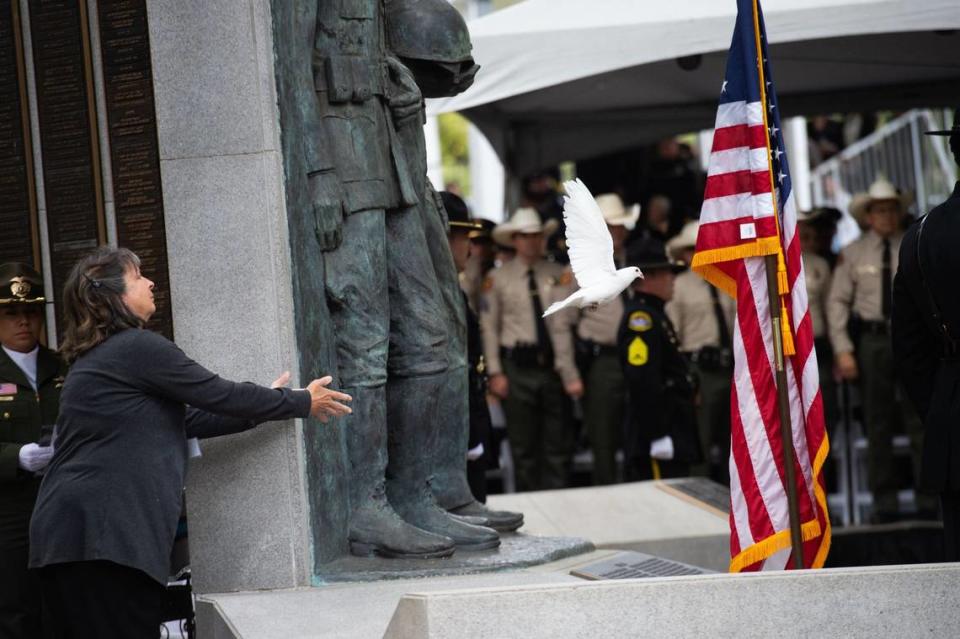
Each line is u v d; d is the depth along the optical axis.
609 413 17.38
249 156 8.95
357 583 9.05
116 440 7.70
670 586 6.75
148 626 7.74
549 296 17.52
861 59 16.56
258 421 8.34
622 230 17.84
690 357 17.38
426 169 10.45
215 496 9.03
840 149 25.17
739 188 8.98
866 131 25.25
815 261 17.64
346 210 9.54
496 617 6.58
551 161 19.03
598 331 17.41
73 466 7.69
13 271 9.12
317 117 9.41
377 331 9.70
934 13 13.88
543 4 15.40
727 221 8.98
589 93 18.00
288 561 8.95
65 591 7.67
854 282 17.23
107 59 9.41
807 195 25.22
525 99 18.16
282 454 8.96
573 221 7.73
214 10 8.98
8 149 9.66
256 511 8.98
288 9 9.21
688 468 15.53
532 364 17.50
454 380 10.66
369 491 9.68
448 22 10.46
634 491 14.75
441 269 10.57
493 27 15.24
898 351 9.03
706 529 13.05
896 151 23.19
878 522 16.55
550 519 13.66
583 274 7.71
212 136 9.00
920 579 6.91
